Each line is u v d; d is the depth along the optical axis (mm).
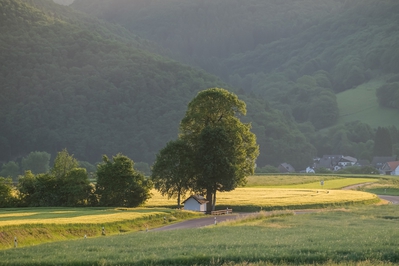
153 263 35969
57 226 59094
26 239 53656
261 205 100625
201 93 100125
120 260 36406
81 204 100062
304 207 100500
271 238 46500
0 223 56812
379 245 40375
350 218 68375
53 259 36938
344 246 40219
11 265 35906
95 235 60500
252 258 36719
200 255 37281
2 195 97312
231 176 95188
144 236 50062
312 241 43844
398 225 59906
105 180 99188
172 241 45594
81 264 35938
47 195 99062
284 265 35000
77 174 100062
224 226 59781
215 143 95250
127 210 84375
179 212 83938
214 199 99250
